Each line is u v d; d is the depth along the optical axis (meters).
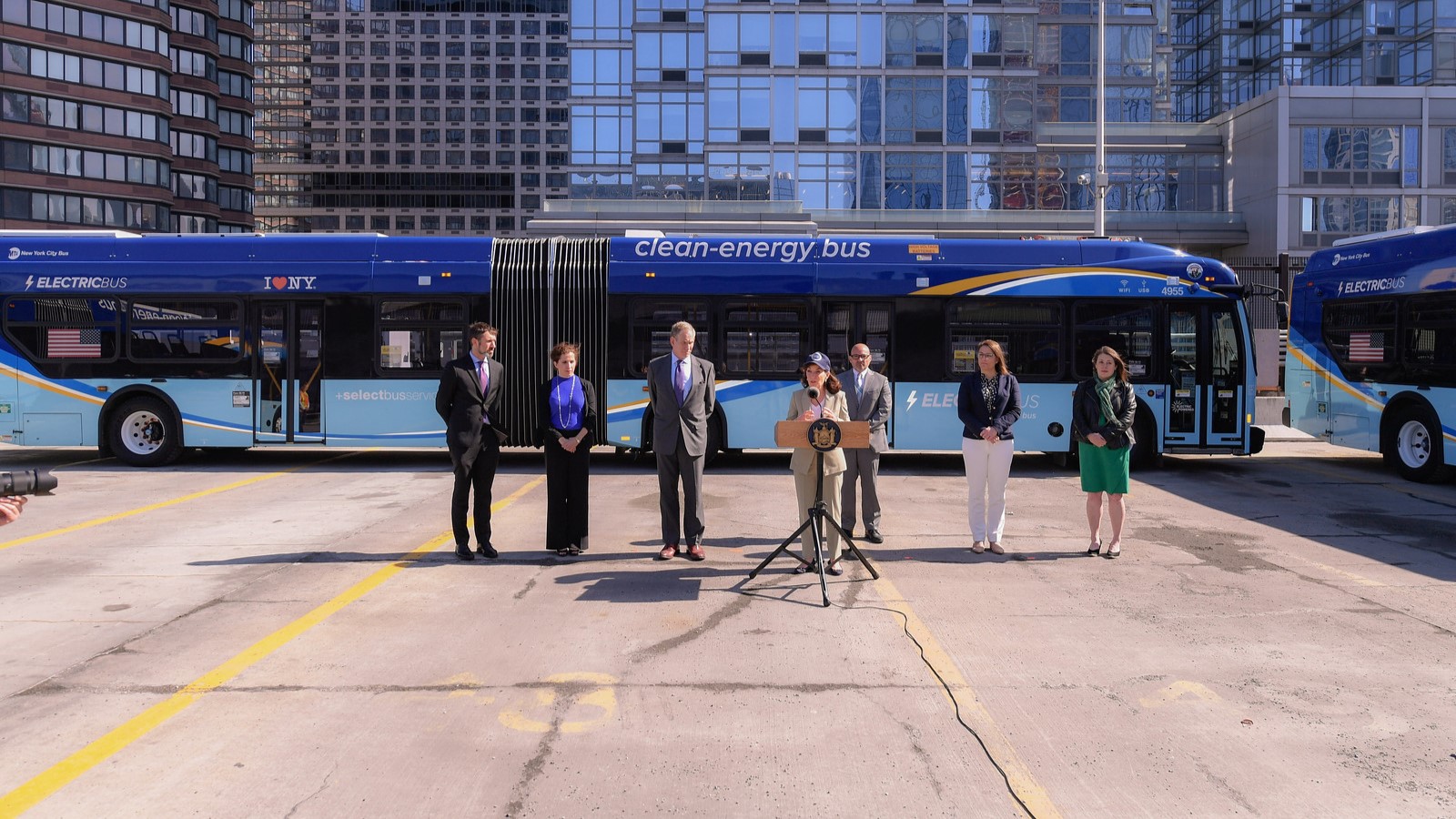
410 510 9.95
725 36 39.59
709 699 4.53
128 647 5.27
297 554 7.75
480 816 3.37
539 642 5.40
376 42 135.25
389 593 6.50
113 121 59.28
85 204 58.31
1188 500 10.96
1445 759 3.92
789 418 7.50
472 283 13.39
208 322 13.38
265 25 135.75
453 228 135.62
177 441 13.38
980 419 7.96
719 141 39.56
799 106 39.62
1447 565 7.59
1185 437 13.37
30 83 55.84
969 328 13.41
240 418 13.36
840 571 7.26
